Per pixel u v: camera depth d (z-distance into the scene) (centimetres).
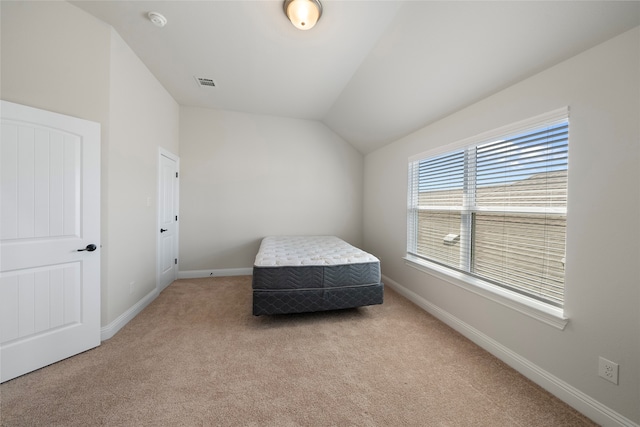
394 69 224
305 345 191
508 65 159
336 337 203
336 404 133
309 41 211
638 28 110
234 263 379
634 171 111
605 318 121
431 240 265
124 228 218
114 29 199
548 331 145
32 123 154
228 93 316
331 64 244
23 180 152
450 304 224
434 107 234
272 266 225
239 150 378
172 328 215
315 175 410
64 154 167
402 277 308
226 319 233
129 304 228
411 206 299
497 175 187
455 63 181
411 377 156
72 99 175
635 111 111
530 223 162
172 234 338
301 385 147
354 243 427
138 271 244
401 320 235
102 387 143
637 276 111
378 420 123
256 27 195
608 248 120
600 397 122
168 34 205
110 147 196
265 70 259
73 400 133
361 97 292
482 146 200
